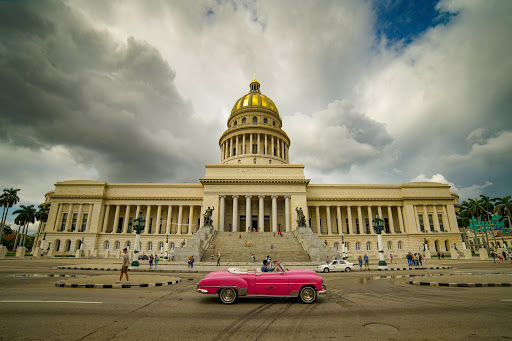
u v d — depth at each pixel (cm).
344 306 1141
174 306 1127
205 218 5456
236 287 1191
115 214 7125
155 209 7425
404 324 870
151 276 2070
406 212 7188
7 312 967
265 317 967
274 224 6456
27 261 4184
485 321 892
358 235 6962
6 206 7062
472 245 10650
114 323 865
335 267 3095
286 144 9275
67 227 6900
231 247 4669
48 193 9300
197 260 4041
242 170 7069
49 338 718
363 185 7481
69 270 2795
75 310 1014
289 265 3688
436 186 7412
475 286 1648
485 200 7281
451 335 760
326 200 7256
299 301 1243
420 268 3334
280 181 6656
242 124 8906
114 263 3956
